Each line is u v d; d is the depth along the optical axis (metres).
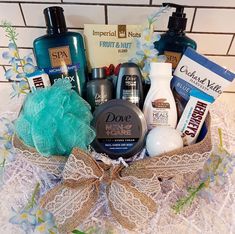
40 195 0.42
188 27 0.52
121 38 0.50
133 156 0.41
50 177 0.43
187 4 0.48
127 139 0.40
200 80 0.43
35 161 0.37
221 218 0.41
